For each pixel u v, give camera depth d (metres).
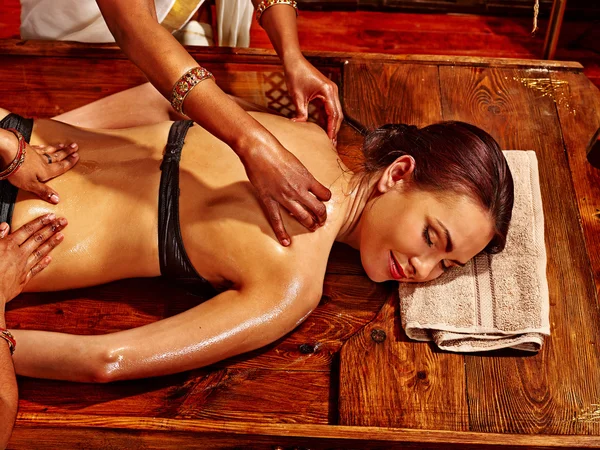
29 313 1.61
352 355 1.55
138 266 1.53
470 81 2.06
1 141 1.39
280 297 1.44
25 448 1.49
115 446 1.47
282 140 1.59
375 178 1.55
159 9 1.98
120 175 1.53
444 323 1.55
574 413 1.47
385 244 1.51
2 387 1.19
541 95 2.03
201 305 1.46
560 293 1.64
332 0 2.89
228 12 2.17
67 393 1.49
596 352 1.56
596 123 1.98
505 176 1.49
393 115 1.97
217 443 1.43
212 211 1.47
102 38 2.09
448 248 1.47
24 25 2.11
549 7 2.91
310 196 1.35
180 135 1.57
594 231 1.76
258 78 2.03
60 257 1.50
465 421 1.46
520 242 1.65
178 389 1.51
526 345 1.53
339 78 2.10
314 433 1.38
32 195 1.50
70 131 1.60
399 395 1.49
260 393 1.51
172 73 1.31
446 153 1.48
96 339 1.40
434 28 2.88
